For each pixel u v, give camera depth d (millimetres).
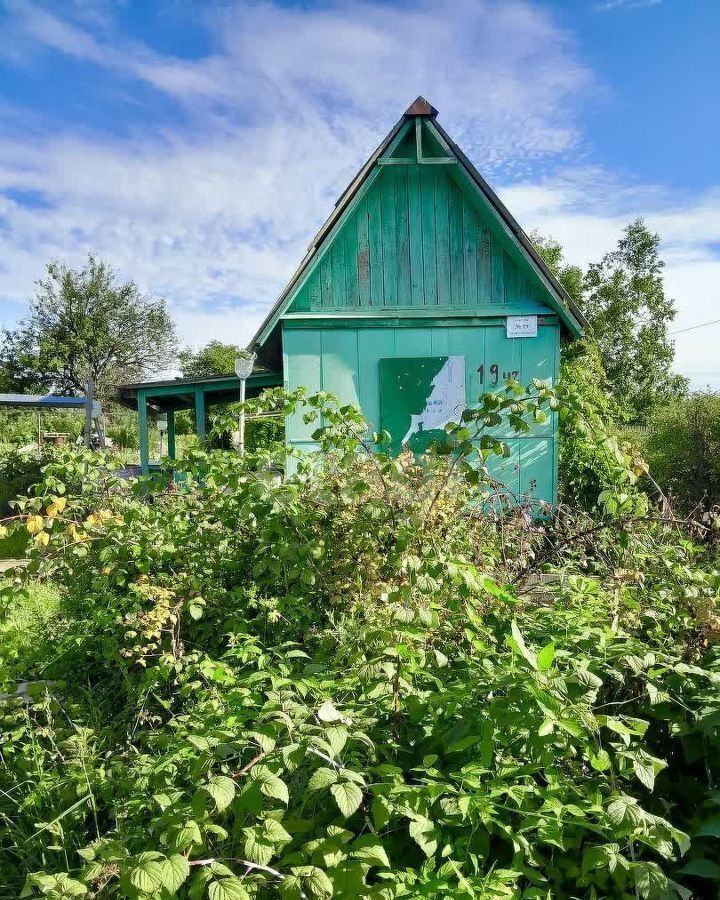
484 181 7316
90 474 3518
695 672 2023
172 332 47281
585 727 1717
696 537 3646
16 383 44125
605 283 24219
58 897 1421
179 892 1656
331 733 1581
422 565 2324
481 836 1726
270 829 1427
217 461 3414
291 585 3260
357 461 3174
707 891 1900
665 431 9805
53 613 4750
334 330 7637
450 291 7703
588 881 1702
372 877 1717
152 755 2527
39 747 2744
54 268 43656
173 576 3256
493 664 2143
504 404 2799
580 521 3906
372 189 7629
